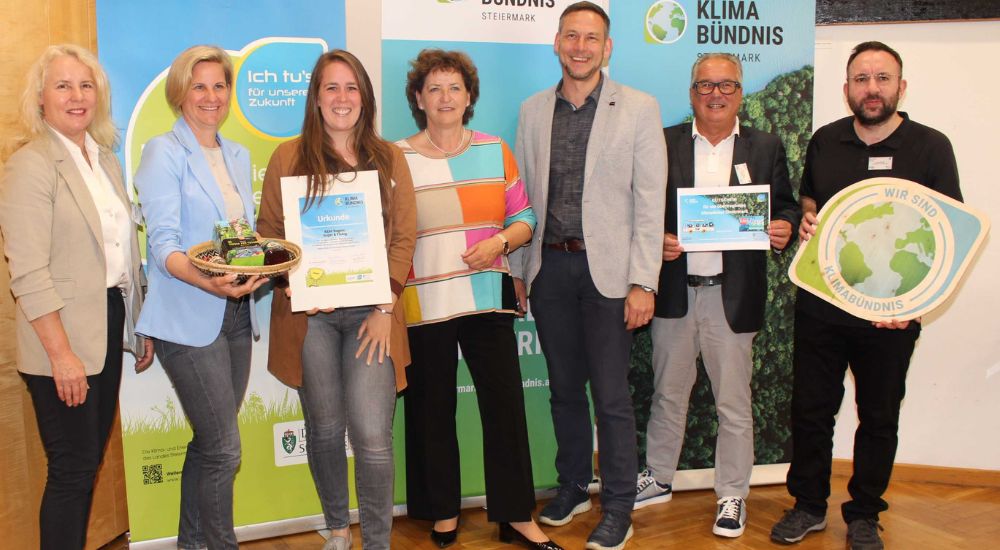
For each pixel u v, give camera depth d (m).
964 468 3.37
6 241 1.97
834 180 2.65
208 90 2.14
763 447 3.24
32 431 2.53
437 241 2.50
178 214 2.08
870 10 3.17
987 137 3.23
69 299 2.03
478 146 2.55
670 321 2.92
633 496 2.74
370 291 2.16
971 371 3.34
